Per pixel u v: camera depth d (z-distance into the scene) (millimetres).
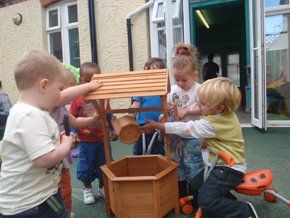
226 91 2008
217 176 2023
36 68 1391
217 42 12766
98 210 2498
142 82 1979
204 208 2029
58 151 1396
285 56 5695
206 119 2061
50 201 1470
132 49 5645
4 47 7348
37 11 6738
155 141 2869
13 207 1406
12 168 1399
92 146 2596
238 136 2094
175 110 2311
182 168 2465
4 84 7469
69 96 1847
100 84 2020
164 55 5359
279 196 2182
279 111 5750
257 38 5297
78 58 6586
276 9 5504
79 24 6090
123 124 2018
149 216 2121
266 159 3572
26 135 1343
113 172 2357
